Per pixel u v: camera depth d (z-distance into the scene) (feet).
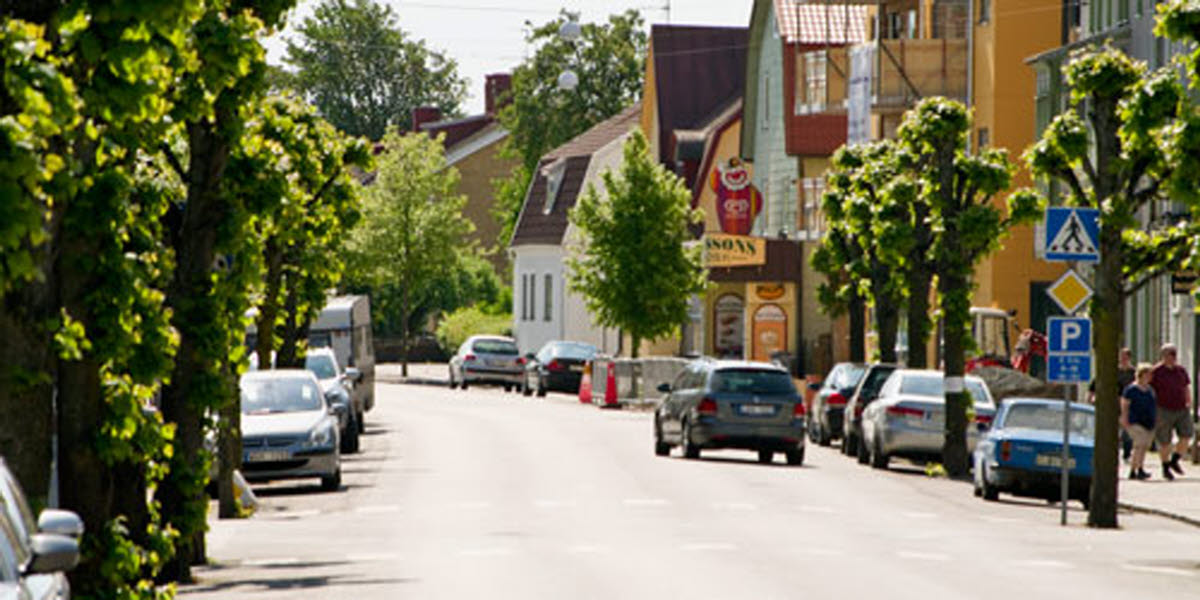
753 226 506.48
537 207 646.74
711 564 131.75
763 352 481.05
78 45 66.13
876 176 306.14
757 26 517.14
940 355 395.34
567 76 598.34
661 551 141.38
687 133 579.89
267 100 233.55
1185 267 169.89
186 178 130.62
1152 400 229.45
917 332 272.10
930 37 416.46
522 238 642.63
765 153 514.68
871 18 460.55
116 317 85.35
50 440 77.20
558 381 474.90
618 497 196.03
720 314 508.12
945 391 243.81
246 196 136.26
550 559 135.23
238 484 189.26
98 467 91.56
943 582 122.62
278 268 231.50
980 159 253.24
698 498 195.21
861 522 172.04
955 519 179.01
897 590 117.29
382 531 161.68
